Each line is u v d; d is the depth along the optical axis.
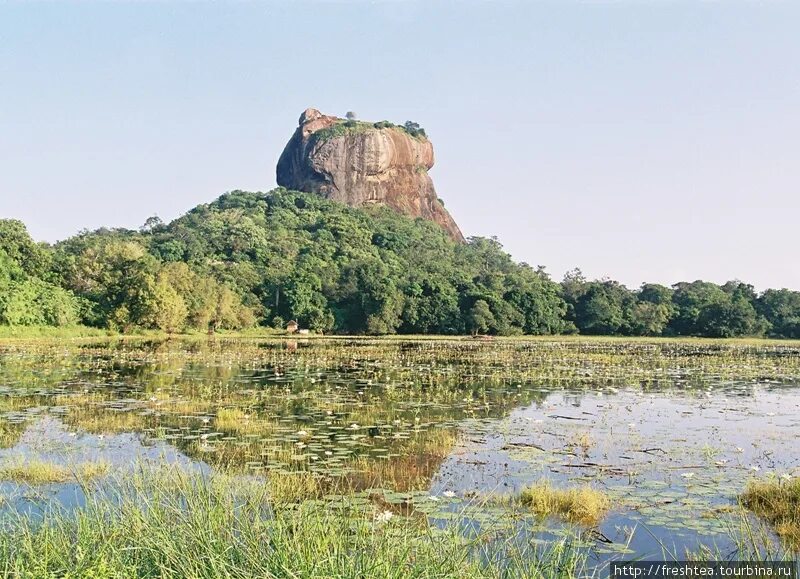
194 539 7.06
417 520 9.84
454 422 18.78
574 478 12.88
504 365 37.41
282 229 117.62
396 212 163.62
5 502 10.52
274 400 22.48
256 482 10.96
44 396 22.86
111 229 123.56
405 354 45.34
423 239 137.38
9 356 38.59
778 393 26.50
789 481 11.88
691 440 16.58
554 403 22.83
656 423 19.02
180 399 22.38
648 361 42.19
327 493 11.62
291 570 6.27
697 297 90.50
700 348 59.34
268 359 39.31
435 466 13.75
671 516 10.66
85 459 13.98
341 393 24.41
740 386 28.91
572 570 7.22
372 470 13.38
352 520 8.40
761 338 85.06
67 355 39.81
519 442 16.12
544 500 11.01
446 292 85.44
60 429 17.30
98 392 23.95
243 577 6.42
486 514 10.41
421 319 83.88
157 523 7.62
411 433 17.14
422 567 6.55
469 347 56.12
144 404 21.28
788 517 10.41
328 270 91.38
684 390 26.94
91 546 7.33
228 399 22.48
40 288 60.28
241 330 79.81
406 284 86.06
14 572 6.57
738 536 9.65
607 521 10.45
